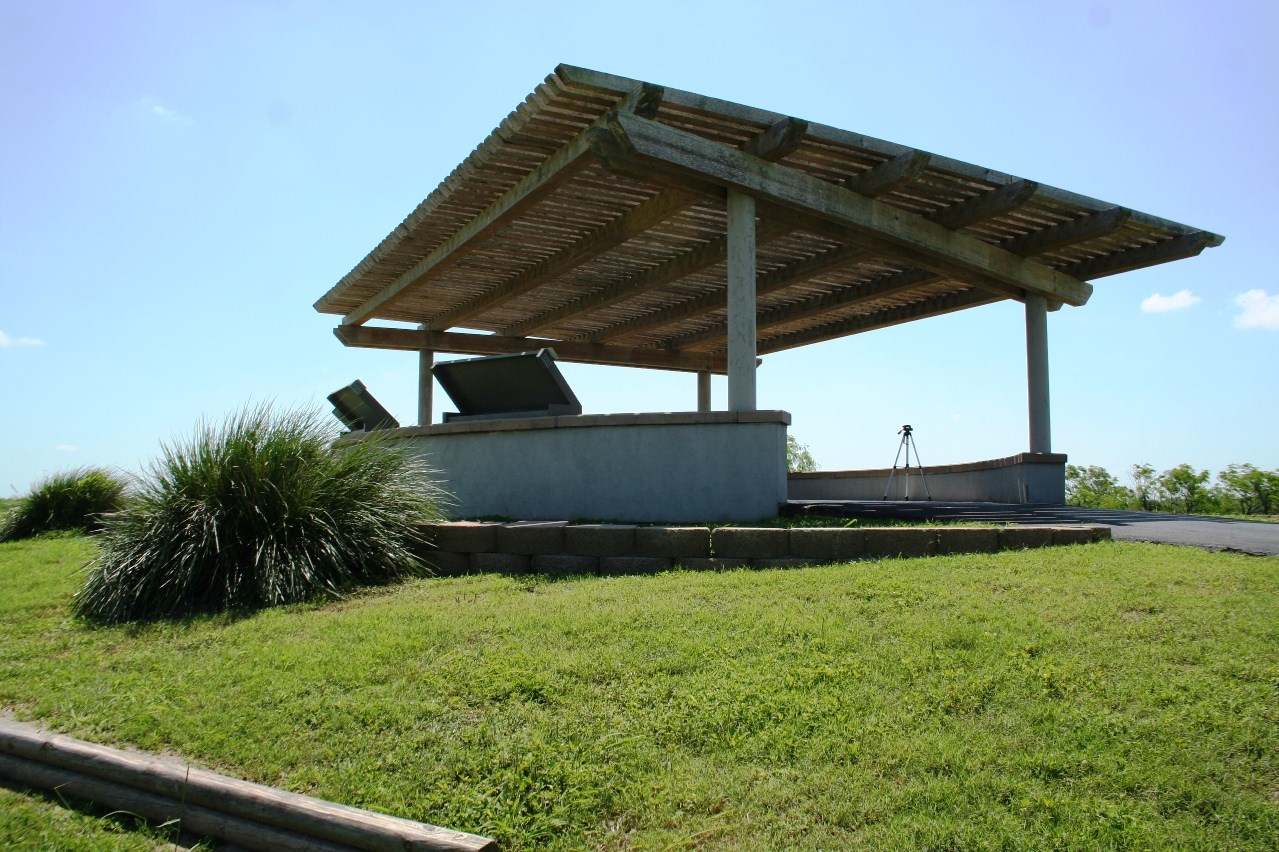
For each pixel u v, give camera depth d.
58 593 6.34
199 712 3.76
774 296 13.79
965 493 12.55
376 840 2.63
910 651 3.86
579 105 7.05
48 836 2.95
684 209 9.34
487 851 2.54
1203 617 4.05
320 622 5.09
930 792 2.78
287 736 3.47
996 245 10.24
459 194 8.91
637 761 3.10
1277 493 15.78
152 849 2.87
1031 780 2.81
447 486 8.95
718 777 2.99
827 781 2.91
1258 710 3.11
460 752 3.21
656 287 12.59
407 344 14.68
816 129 7.46
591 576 6.00
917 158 7.83
